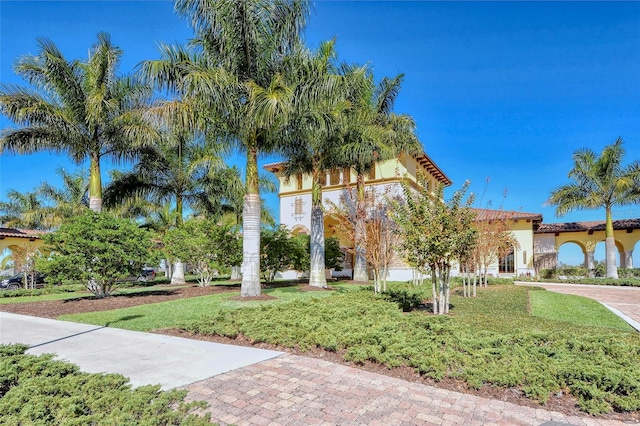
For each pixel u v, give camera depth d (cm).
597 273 2891
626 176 2486
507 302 1259
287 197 2991
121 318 975
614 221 3108
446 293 996
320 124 1310
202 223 1909
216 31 1190
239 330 740
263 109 1122
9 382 453
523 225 2953
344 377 504
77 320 973
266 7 1195
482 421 373
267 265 1962
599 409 388
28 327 891
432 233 928
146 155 1917
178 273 2262
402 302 1096
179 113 1193
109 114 1673
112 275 1418
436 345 596
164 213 2680
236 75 1238
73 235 1348
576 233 3216
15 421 331
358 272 2119
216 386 470
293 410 399
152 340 727
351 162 1822
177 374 517
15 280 2498
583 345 584
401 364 533
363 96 1830
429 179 2984
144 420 339
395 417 381
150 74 1173
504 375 461
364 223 1491
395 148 1912
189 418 352
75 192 2914
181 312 1032
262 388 464
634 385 414
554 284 2408
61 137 1631
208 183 2139
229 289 1723
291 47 1308
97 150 1703
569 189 2647
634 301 1388
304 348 629
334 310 891
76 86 1634
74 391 414
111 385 437
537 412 394
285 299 1259
